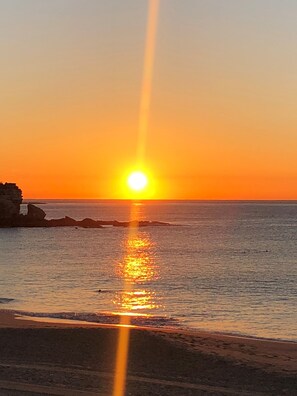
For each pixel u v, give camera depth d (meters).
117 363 21.38
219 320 35.22
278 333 31.38
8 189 149.62
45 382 18.73
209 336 27.38
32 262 74.19
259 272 62.19
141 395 17.61
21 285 51.34
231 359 22.27
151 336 25.34
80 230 144.50
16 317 33.53
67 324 30.70
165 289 49.19
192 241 111.69
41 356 22.25
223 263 72.38
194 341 25.47
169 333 26.94
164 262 74.00
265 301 42.78
